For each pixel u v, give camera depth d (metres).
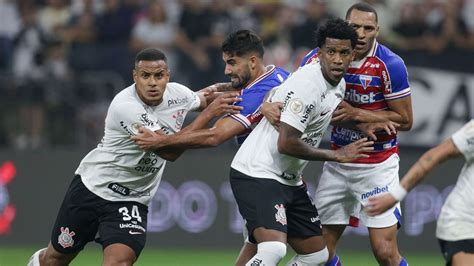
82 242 29.47
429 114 50.22
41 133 49.53
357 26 29.30
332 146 31.55
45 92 49.66
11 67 52.09
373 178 30.98
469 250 24.20
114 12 52.69
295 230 29.09
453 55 50.81
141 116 27.42
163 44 51.78
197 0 52.91
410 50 50.94
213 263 43.66
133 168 28.22
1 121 49.53
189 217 48.56
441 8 52.44
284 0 53.66
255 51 28.38
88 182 28.70
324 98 27.20
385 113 30.25
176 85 28.77
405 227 48.88
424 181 49.06
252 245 30.17
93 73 51.19
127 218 28.27
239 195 27.97
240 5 53.16
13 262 42.66
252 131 28.41
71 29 52.66
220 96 27.95
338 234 32.16
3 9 52.84
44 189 48.91
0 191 48.91
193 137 27.47
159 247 48.31
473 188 24.25
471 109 50.41
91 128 49.47
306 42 51.66
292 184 28.42
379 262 30.92
